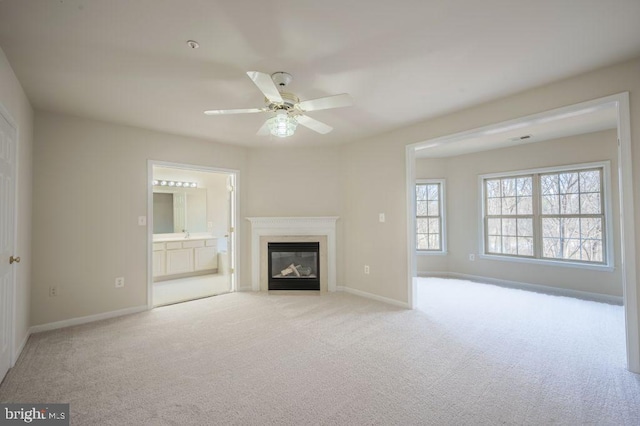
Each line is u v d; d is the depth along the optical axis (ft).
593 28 6.01
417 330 9.84
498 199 17.11
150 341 9.06
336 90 8.73
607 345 8.65
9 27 5.70
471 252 17.87
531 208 15.89
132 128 11.89
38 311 9.84
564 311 11.71
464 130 10.39
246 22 5.66
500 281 16.66
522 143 15.79
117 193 11.50
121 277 11.52
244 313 11.64
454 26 5.90
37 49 6.50
